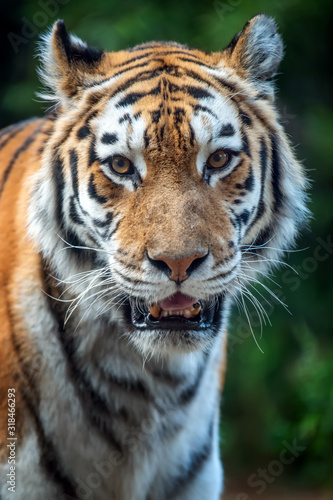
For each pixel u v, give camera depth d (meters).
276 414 14.70
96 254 5.79
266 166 5.91
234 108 5.71
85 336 5.91
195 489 6.44
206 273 5.30
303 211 6.31
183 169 5.41
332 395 12.91
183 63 5.90
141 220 5.35
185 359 6.06
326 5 13.29
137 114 5.50
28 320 5.86
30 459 5.83
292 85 13.88
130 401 6.07
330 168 13.63
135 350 5.96
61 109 5.96
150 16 12.81
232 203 5.60
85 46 5.96
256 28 6.05
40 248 5.84
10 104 13.17
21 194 6.15
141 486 6.21
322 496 13.19
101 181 5.55
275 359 13.78
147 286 5.31
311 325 13.92
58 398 5.91
